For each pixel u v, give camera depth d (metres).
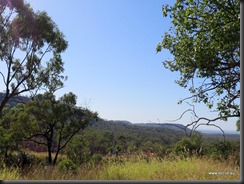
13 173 8.59
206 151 12.15
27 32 28.22
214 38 9.98
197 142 12.42
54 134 41.72
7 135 29.94
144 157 11.64
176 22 11.26
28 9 27.69
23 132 36.56
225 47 10.24
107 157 12.72
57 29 29.53
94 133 44.88
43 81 30.75
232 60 10.87
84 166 10.13
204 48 10.60
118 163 11.16
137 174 9.37
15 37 28.12
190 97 12.04
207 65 10.80
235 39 9.61
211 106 11.96
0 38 27.73
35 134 37.88
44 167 9.99
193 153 11.61
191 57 11.27
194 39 11.00
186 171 9.01
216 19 10.23
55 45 29.69
